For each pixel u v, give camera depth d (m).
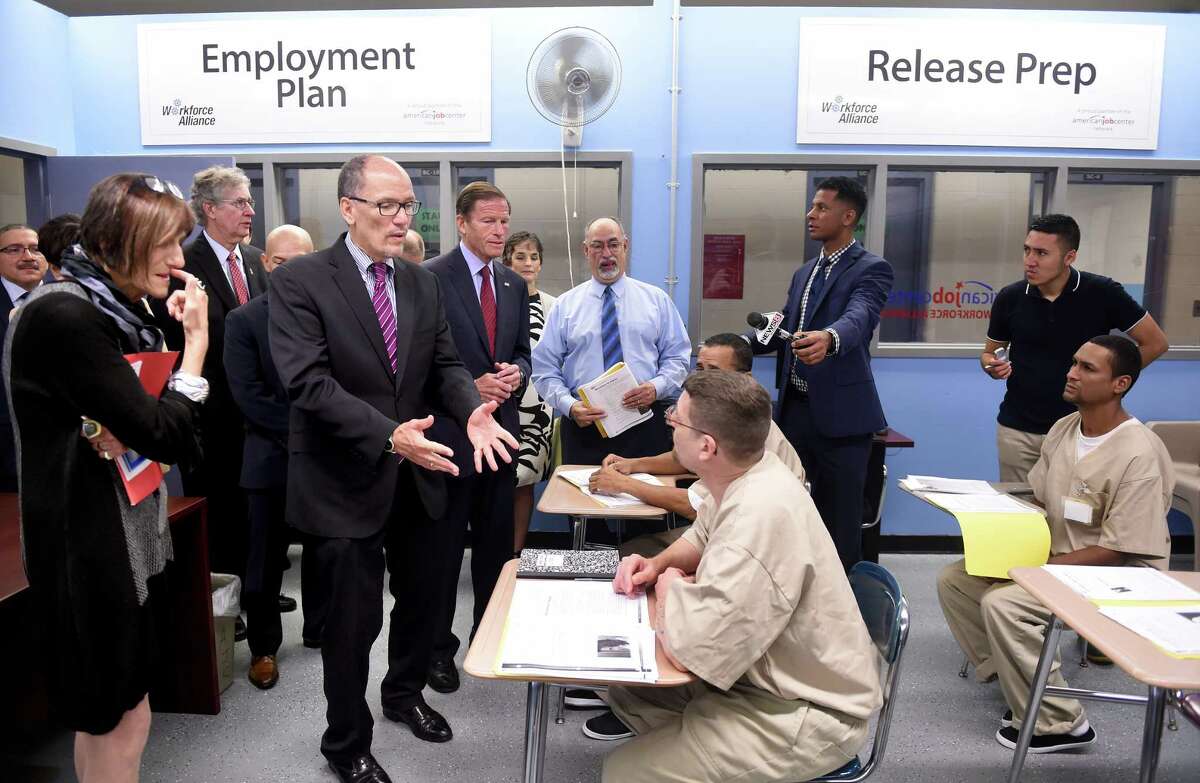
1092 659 2.78
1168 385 3.94
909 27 3.72
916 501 4.00
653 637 1.40
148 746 2.22
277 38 3.83
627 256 3.88
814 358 2.50
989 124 3.78
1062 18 3.72
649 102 3.81
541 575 1.67
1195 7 3.30
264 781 2.07
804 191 3.96
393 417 1.92
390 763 2.16
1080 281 2.95
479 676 1.28
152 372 1.40
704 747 1.44
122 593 1.35
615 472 2.49
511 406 2.59
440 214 3.92
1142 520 2.12
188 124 3.91
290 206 4.09
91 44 3.91
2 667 1.96
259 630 2.60
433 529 2.16
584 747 2.26
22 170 3.83
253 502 2.57
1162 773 2.14
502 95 3.83
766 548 1.39
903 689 2.61
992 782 2.09
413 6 3.34
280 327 1.81
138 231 1.31
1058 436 2.48
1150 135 3.79
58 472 1.28
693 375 1.57
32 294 1.29
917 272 4.02
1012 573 1.81
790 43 3.76
